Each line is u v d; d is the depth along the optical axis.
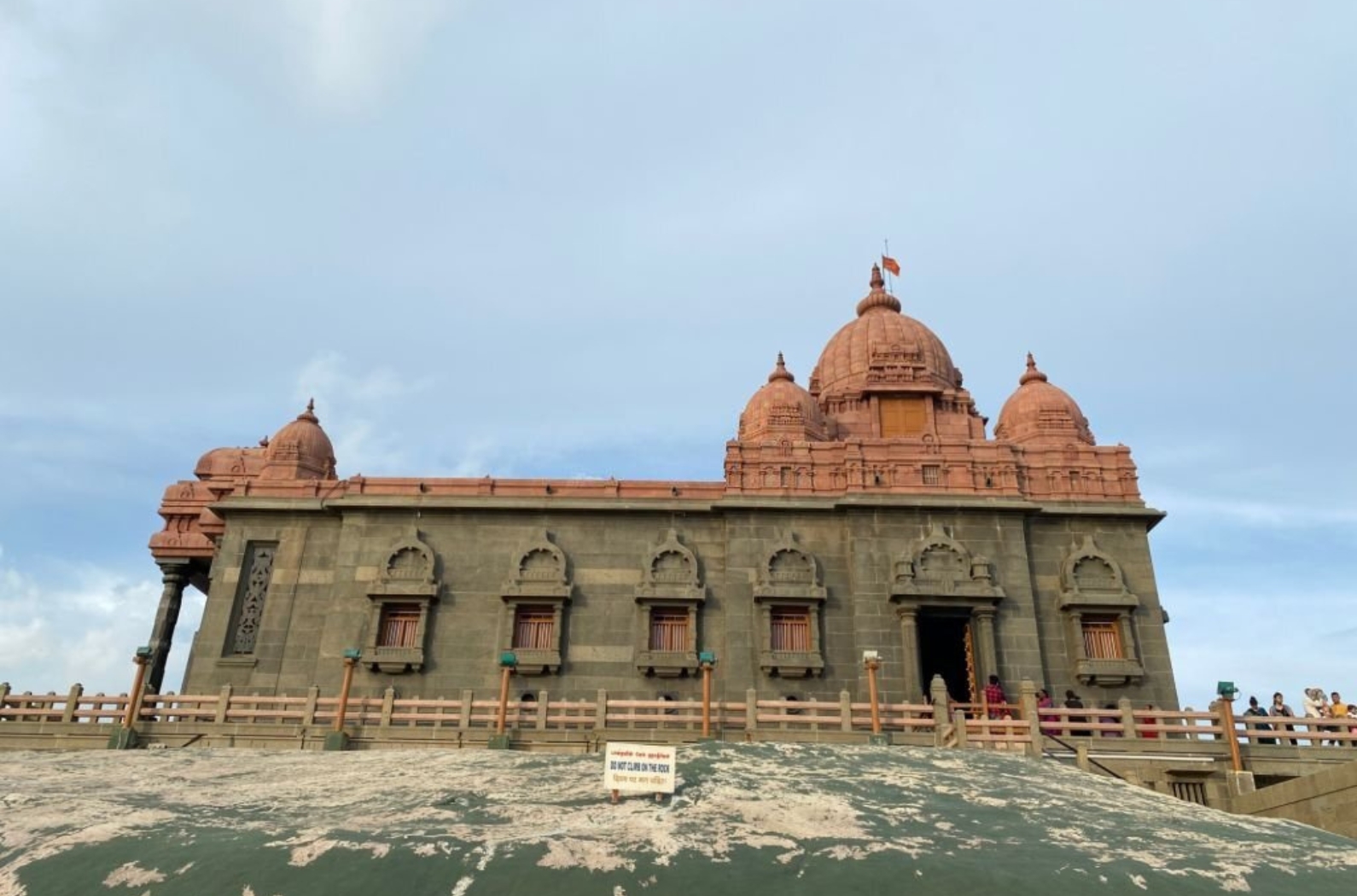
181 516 35.94
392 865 10.73
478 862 10.85
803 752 17.47
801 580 29.45
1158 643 28.50
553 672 29.06
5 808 13.22
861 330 41.88
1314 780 17.19
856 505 29.81
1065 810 14.23
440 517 31.44
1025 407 36.91
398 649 29.28
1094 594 28.81
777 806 13.17
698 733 22.27
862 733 22.00
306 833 11.81
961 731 20.44
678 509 30.92
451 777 15.71
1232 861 11.84
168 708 24.00
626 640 29.56
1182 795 20.12
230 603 30.88
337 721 22.22
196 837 11.81
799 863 11.08
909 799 14.18
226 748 20.92
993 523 29.69
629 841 11.58
